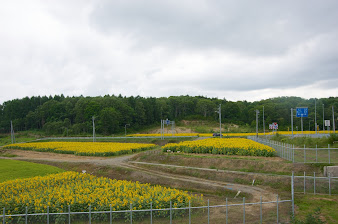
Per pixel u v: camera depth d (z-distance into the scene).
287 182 24.11
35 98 156.62
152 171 33.47
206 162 33.16
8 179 29.78
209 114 161.50
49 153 55.16
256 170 28.64
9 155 55.66
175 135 92.75
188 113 164.50
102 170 36.59
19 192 21.84
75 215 17.12
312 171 25.64
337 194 21.17
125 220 16.41
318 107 111.44
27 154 55.84
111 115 111.94
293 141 43.22
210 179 28.44
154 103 145.75
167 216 17.45
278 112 122.75
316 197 20.39
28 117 137.50
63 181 25.42
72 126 119.19
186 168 31.94
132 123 128.62
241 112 152.00
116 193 19.91
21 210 17.06
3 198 20.00
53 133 119.69
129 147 52.66
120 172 34.53
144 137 83.00
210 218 16.95
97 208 17.23
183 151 40.72
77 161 43.34
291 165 27.22
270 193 22.64
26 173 33.34
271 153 33.81
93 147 54.19
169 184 28.14
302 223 14.98
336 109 109.50
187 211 18.16
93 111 119.69
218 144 40.38
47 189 21.91
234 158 32.75
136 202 17.73
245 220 16.44
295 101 132.88
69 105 136.50
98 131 115.50
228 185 25.83
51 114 136.25
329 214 16.84
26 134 125.00
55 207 17.14
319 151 34.09
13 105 146.38
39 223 16.62
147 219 17.08
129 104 133.50
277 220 15.86
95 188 21.88
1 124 137.75
